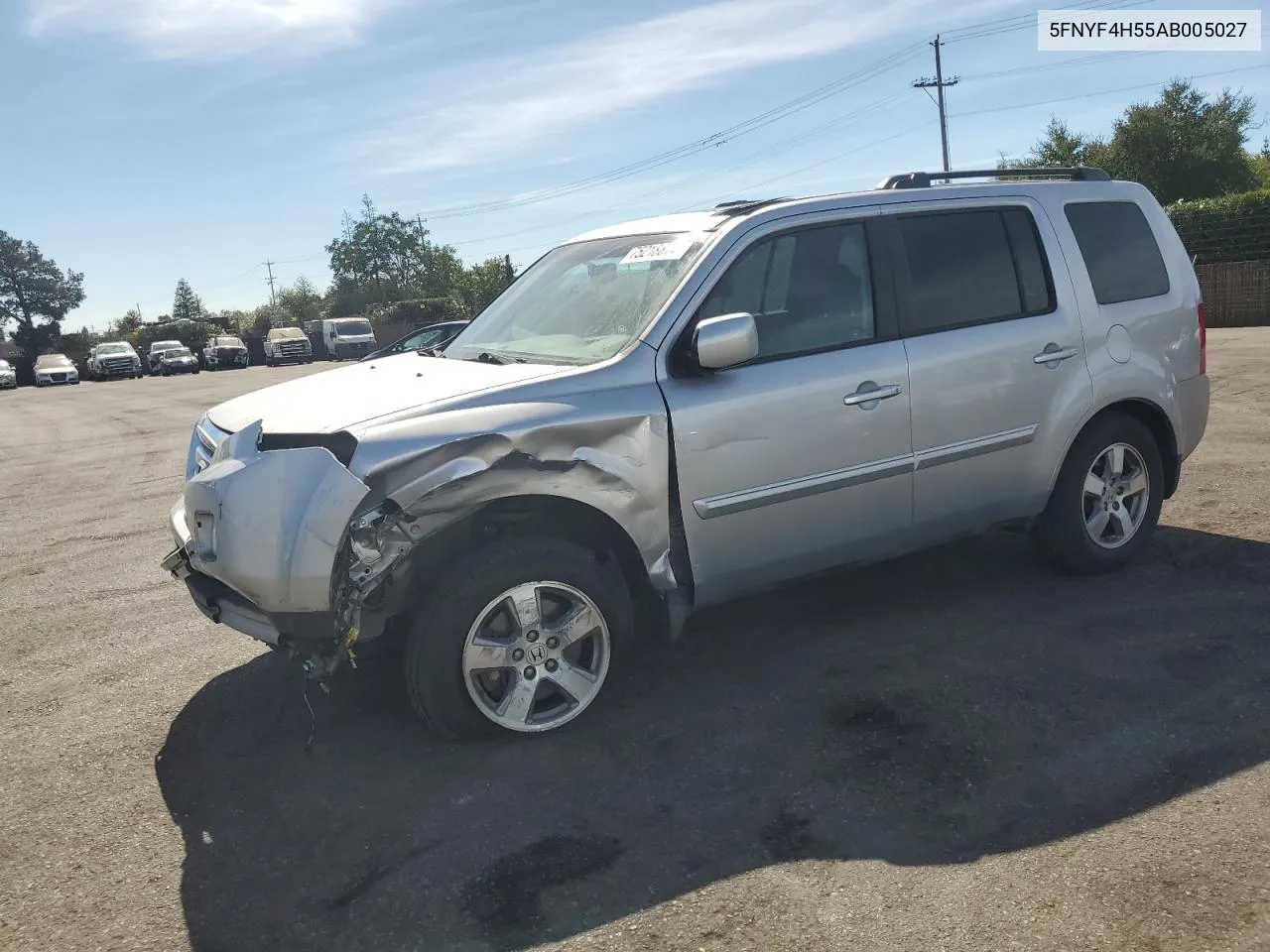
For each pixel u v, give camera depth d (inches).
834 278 166.2
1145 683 151.6
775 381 156.6
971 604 189.3
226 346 1948.8
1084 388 186.7
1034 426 182.2
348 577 131.3
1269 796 120.3
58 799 139.1
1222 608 178.2
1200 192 1529.3
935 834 117.2
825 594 200.2
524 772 137.1
